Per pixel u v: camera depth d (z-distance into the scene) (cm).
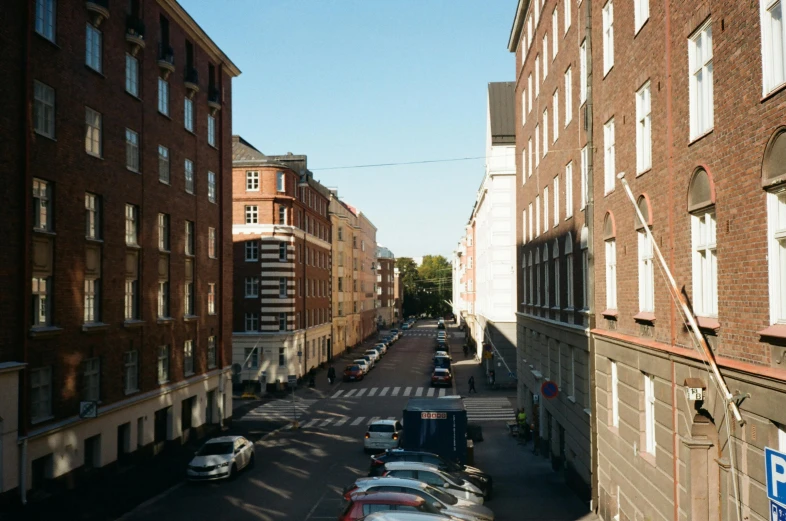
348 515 1405
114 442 2378
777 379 832
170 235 2891
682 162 1195
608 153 1752
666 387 1284
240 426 3575
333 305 7056
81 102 2200
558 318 2430
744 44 933
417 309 16050
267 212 5000
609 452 1727
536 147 2992
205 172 3312
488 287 5478
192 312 3144
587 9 1897
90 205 2281
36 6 1980
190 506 1966
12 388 1802
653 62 1357
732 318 985
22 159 1888
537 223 2938
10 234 1838
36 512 1838
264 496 2086
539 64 2906
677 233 1225
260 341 4972
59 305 2058
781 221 856
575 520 1800
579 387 2083
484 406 4197
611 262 1747
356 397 4650
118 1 2458
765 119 873
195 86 3089
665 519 1285
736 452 981
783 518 807
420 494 1574
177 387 2895
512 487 2241
